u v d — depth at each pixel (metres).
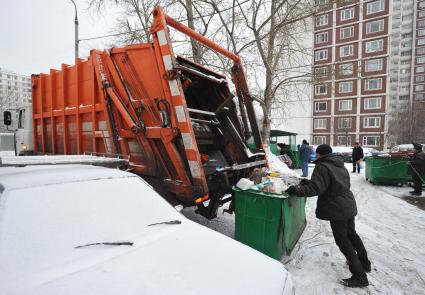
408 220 5.68
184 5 11.48
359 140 42.06
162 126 3.88
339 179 3.09
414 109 48.81
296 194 3.30
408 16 68.75
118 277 1.59
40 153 6.59
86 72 4.90
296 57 14.14
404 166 9.44
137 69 4.18
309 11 11.52
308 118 45.31
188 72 4.26
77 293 1.42
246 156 4.83
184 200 3.84
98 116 4.77
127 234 2.03
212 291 1.54
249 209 3.56
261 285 1.66
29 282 1.46
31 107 7.07
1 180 2.14
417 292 3.00
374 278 3.28
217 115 5.08
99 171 2.54
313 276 3.27
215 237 2.21
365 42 40.72
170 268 1.72
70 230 1.87
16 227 1.73
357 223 5.46
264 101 11.80
